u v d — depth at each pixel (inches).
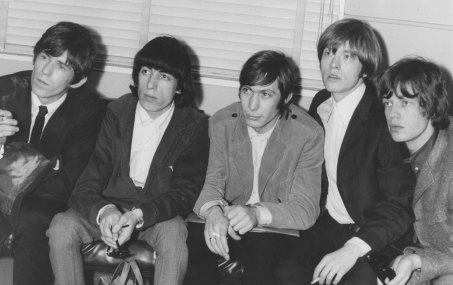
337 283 91.9
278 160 102.5
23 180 98.3
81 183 102.1
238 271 97.8
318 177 102.7
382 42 131.3
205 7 131.7
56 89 103.0
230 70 132.8
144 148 105.5
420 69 94.1
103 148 104.1
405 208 95.7
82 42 104.0
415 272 89.4
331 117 106.1
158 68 102.3
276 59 99.8
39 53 102.9
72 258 95.2
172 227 98.0
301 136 102.1
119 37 132.8
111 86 133.3
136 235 102.1
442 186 92.2
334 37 103.2
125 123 105.0
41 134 104.3
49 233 95.3
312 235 101.3
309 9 130.7
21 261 97.5
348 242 92.8
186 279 97.0
